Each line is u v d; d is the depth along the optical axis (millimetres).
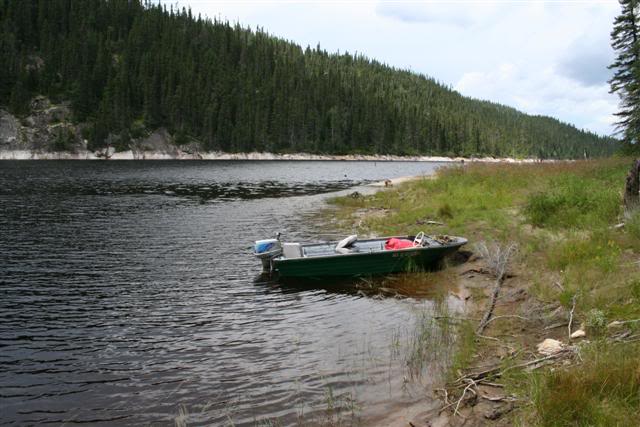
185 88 118062
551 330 7254
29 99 104750
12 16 123000
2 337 8336
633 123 30281
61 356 7566
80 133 102875
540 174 22844
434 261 12656
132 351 7754
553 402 4520
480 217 16578
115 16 141125
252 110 125438
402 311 9477
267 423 5500
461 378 6000
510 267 11070
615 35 31672
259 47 161375
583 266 9234
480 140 159750
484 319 8195
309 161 115125
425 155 146250
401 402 5801
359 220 20578
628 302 7117
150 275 12516
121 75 112562
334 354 7422
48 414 5852
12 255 14523
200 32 155750
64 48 115938
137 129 108188
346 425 5371
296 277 12234
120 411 5906
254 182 45031
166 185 39594
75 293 10938
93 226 19719
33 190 32750
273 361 7258
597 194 14180
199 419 5664
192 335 8422
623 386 4562
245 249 15703
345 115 141000
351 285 11586
